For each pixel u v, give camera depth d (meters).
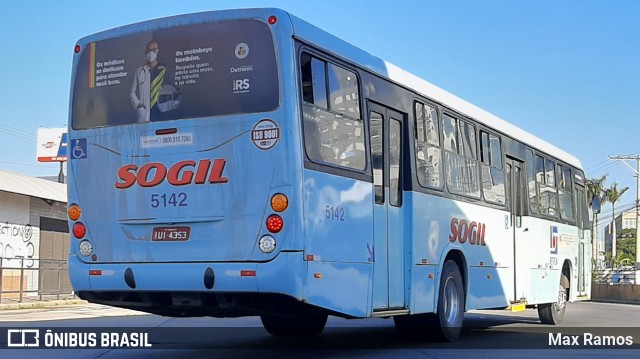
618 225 131.38
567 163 17.02
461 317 11.23
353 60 8.84
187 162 7.88
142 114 8.17
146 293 8.00
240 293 7.52
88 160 8.38
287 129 7.53
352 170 8.48
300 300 7.44
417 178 10.04
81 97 8.54
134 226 8.08
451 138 11.30
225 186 7.69
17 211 26.62
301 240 7.45
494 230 12.62
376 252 8.94
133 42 8.34
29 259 25.19
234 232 7.61
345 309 8.15
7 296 25.81
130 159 8.17
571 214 17.00
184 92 8.00
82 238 8.33
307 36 7.98
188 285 7.69
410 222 9.80
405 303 9.66
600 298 46.91
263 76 7.69
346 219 8.28
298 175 7.50
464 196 11.49
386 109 9.53
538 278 14.60
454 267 11.16
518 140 14.02
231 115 7.75
